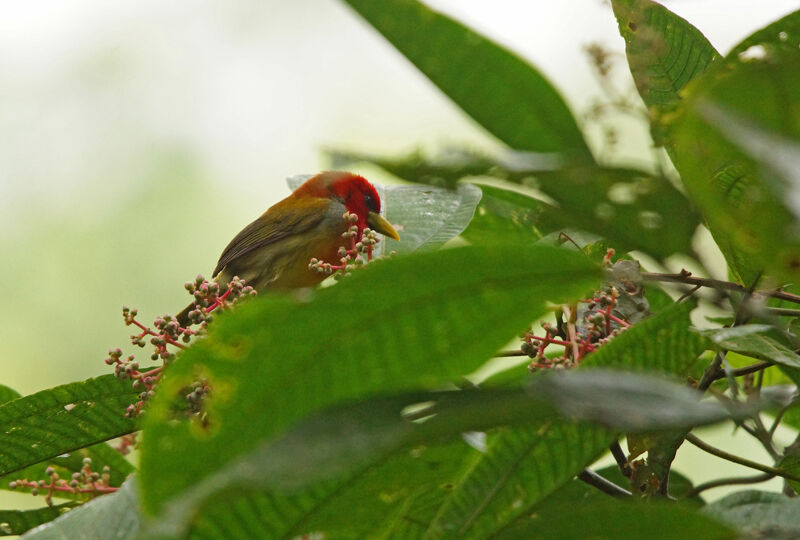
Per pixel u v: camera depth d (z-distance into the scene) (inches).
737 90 80.0
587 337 162.9
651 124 93.0
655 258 96.7
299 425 85.0
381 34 110.2
